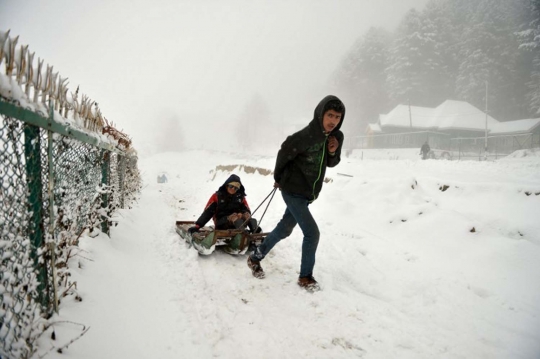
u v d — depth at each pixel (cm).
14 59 166
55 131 221
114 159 522
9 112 159
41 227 218
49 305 227
